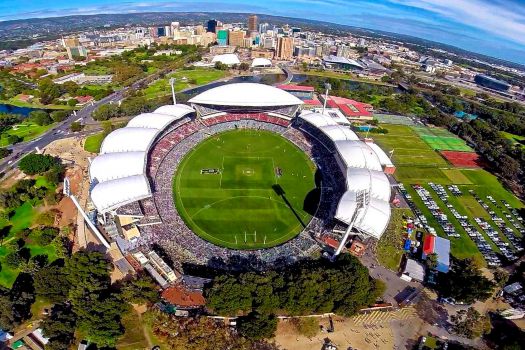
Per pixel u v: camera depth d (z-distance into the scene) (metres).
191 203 116.00
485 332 76.25
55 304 78.06
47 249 94.31
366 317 79.56
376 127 190.50
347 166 117.81
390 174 141.75
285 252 96.44
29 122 179.00
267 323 71.19
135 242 94.25
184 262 90.81
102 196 95.50
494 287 87.88
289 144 155.12
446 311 82.75
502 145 181.38
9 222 104.56
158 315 72.00
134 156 111.50
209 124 165.12
